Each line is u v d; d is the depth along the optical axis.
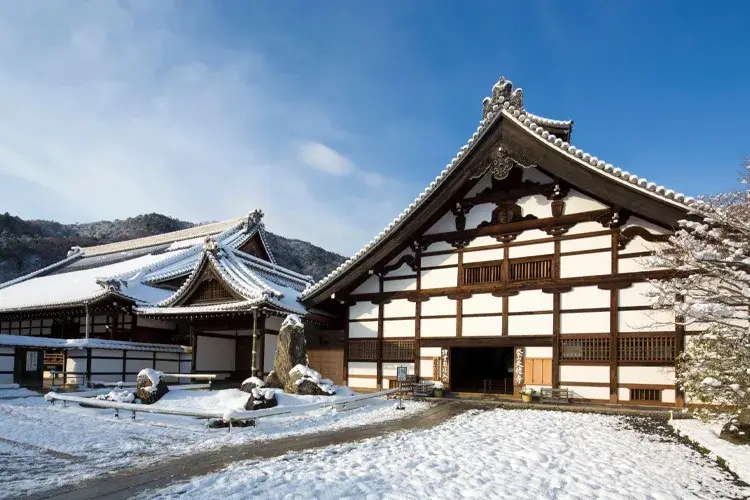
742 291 11.32
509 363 30.52
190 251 38.22
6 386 21.06
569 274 19.83
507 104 19.88
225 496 6.89
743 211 12.25
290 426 13.48
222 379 28.62
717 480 8.31
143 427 12.93
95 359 24.78
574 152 18.61
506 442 11.23
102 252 46.97
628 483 7.92
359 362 24.28
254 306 23.55
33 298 34.22
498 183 21.94
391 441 11.27
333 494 6.94
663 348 17.81
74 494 7.26
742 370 11.26
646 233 18.47
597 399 18.64
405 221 22.30
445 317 22.36
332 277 24.03
